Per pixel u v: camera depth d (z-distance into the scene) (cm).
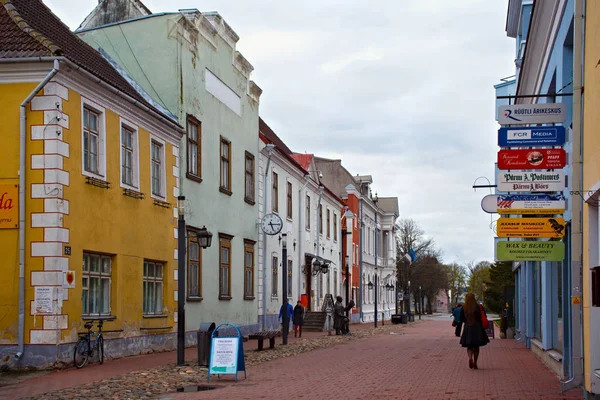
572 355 1252
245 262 3269
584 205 1174
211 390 1350
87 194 1864
